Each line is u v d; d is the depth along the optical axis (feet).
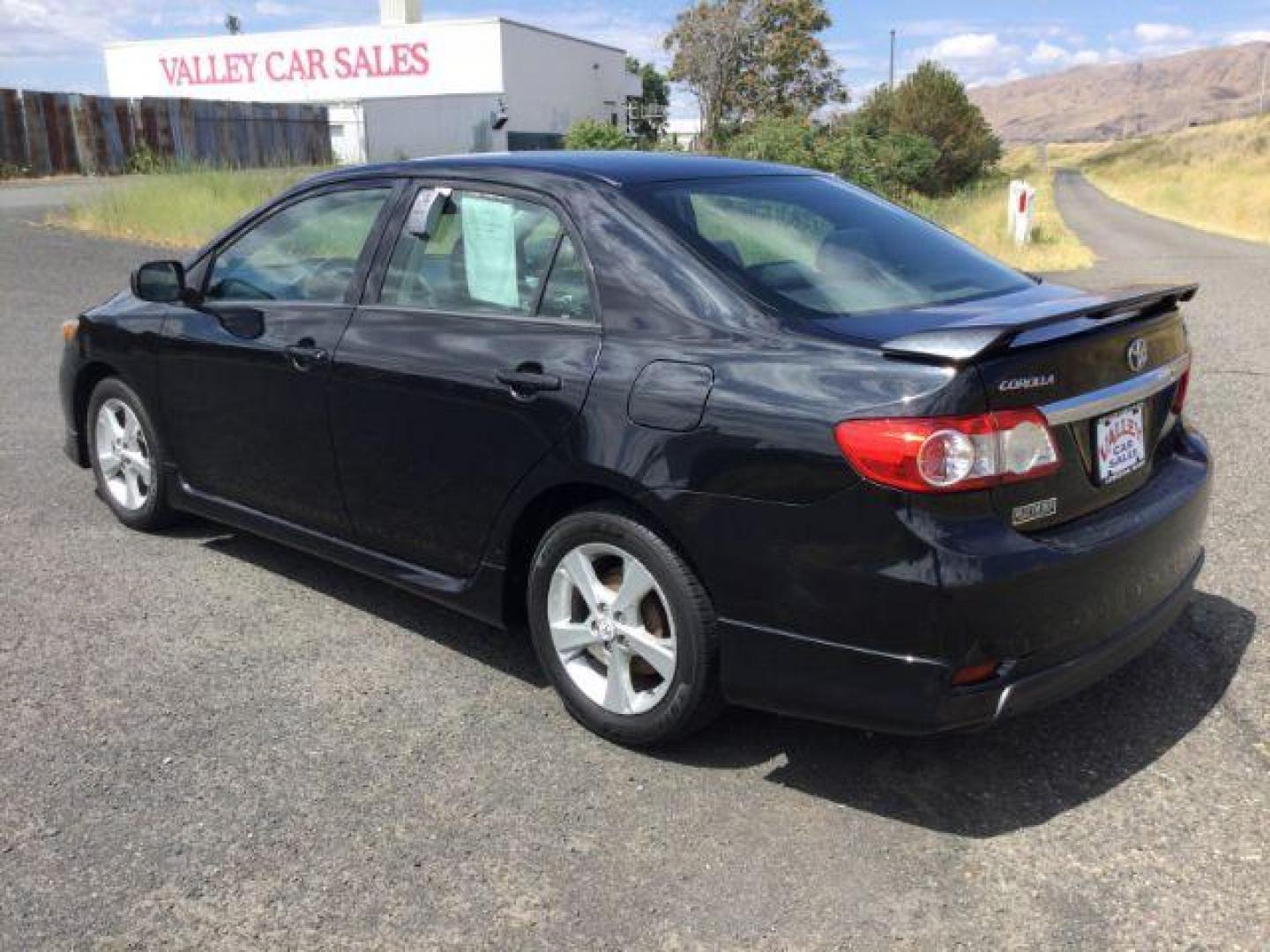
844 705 9.38
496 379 11.21
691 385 9.89
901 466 8.72
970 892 8.87
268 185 61.77
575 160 12.40
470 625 13.83
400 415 12.17
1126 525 9.83
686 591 10.09
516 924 8.53
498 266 11.84
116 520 17.38
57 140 90.43
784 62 154.20
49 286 39.68
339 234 13.52
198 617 13.93
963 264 12.19
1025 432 9.04
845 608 9.16
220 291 14.93
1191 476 11.16
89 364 16.75
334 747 10.99
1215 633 13.25
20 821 9.75
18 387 25.99
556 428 10.71
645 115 201.16
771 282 10.48
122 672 12.48
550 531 11.09
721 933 8.43
